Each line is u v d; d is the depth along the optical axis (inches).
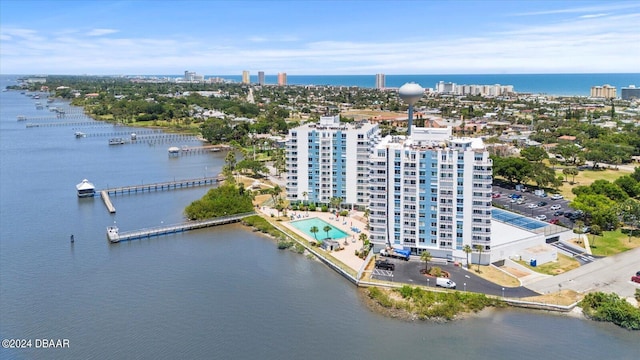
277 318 6156.5
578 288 6658.5
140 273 7568.9
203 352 5442.9
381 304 6437.0
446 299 6328.7
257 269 7731.3
